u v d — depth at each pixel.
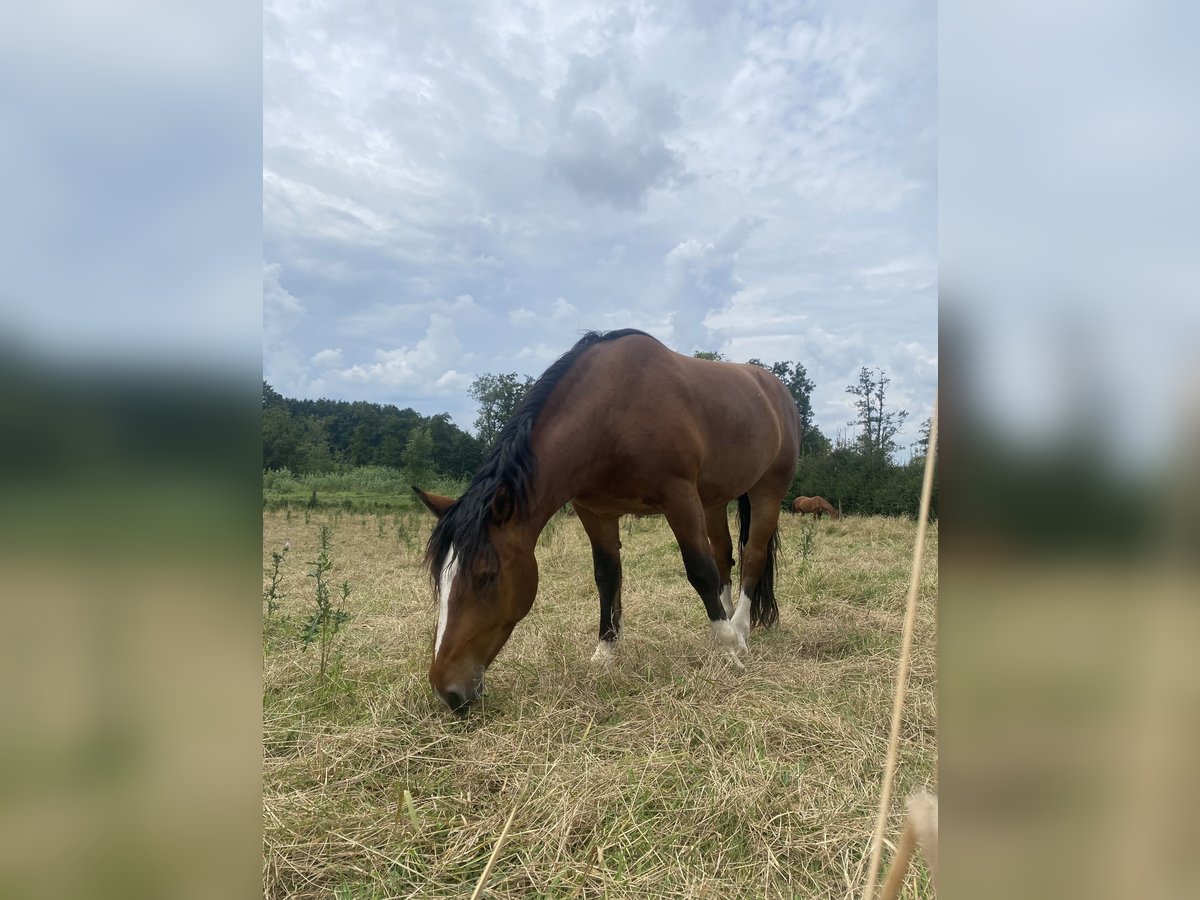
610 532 3.50
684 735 2.36
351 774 2.17
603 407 3.04
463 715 2.57
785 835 1.81
